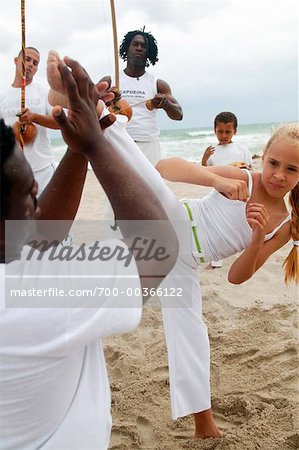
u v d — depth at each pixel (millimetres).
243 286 4672
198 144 30594
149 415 2986
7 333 1065
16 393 1109
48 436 1175
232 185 2408
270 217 2535
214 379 3266
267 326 3854
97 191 9711
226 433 2771
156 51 5332
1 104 4449
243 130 38500
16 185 1076
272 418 2844
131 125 5254
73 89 1110
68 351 1092
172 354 2621
